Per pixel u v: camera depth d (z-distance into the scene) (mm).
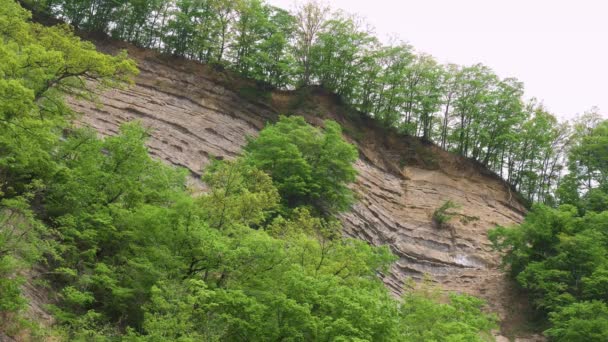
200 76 59438
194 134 51688
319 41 70750
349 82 70500
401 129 72875
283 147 46281
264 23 65562
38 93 27891
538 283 48656
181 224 25422
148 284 24016
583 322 39125
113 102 50062
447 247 58219
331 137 48438
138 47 59719
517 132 74625
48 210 26438
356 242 32906
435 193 63844
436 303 34625
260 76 63969
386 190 61344
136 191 28312
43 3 59281
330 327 22422
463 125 75250
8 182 26016
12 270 21094
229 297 22797
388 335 24047
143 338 20578
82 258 25828
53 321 22906
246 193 28688
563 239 48188
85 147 29297
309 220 32250
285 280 24734
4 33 29016
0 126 21859
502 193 68188
